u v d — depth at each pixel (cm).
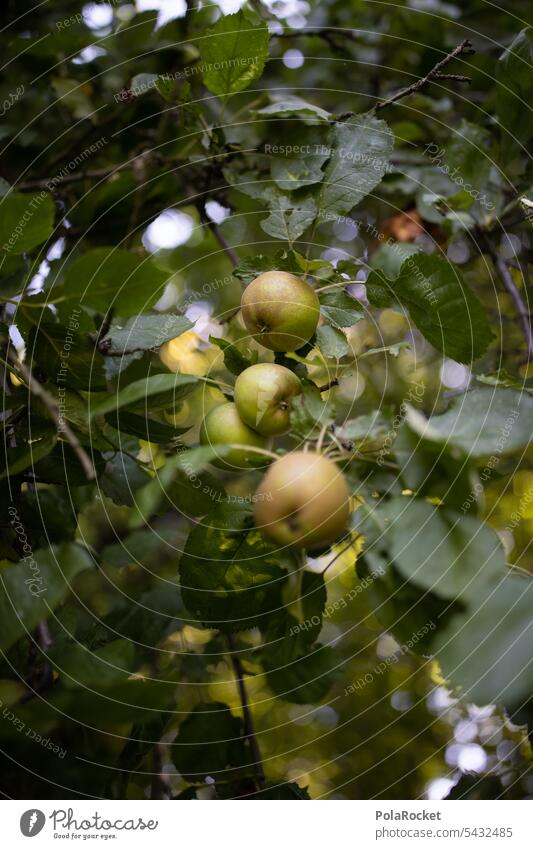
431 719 152
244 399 66
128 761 82
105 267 67
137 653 86
